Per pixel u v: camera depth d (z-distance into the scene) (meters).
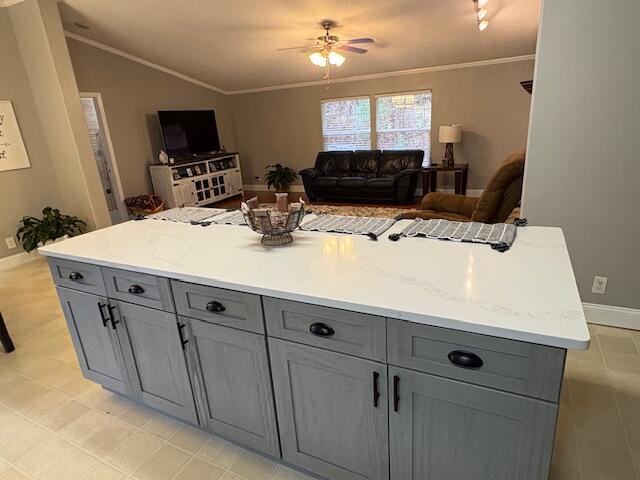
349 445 1.42
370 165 6.93
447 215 3.26
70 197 4.80
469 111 6.38
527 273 1.30
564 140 2.32
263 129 8.15
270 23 4.64
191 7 4.25
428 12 4.23
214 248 1.77
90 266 1.80
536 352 1.00
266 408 1.56
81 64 5.41
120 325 1.83
